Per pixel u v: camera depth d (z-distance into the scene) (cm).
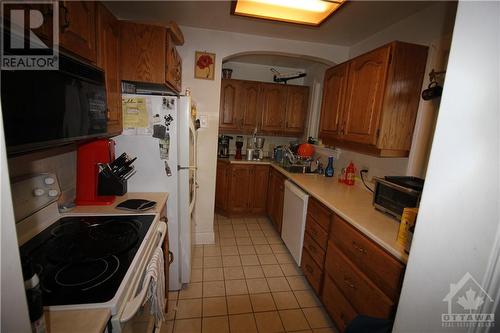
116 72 152
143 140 171
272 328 172
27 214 107
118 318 71
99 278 82
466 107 55
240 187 360
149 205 146
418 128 177
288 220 261
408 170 185
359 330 114
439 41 165
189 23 233
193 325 171
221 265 245
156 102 168
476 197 53
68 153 147
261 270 239
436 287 62
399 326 74
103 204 149
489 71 50
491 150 50
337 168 285
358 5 178
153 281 103
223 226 336
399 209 151
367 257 139
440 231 61
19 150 67
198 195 278
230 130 370
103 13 128
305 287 217
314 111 352
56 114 83
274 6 180
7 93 62
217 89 259
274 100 370
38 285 54
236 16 208
